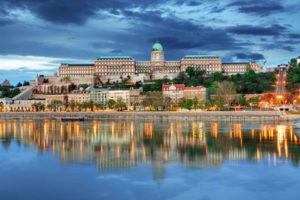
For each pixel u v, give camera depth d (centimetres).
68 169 9300
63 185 7919
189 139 15100
